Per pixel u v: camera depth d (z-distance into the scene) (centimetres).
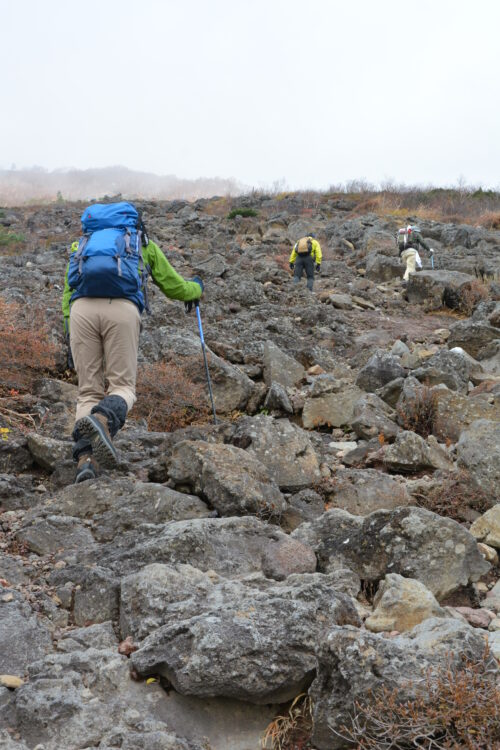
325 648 253
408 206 2983
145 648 275
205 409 620
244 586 318
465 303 1171
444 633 269
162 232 2106
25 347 631
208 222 2348
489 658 258
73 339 450
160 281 482
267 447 477
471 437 471
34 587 337
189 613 297
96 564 351
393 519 358
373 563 353
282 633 270
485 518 400
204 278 1333
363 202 2989
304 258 1314
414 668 247
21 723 249
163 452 496
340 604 296
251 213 2645
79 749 242
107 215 454
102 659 279
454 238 1939
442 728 231
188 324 945
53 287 1070
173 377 620
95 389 455
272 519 413
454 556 348
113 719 254
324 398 622
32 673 273
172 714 261
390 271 1467
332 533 379
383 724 233
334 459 534
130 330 446
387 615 308
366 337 973
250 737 259
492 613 333
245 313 1062
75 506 411
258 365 772
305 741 256
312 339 947
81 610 322
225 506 407
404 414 587
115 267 434
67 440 527
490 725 227
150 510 402
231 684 259
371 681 244
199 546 355
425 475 495
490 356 844
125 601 312
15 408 570
